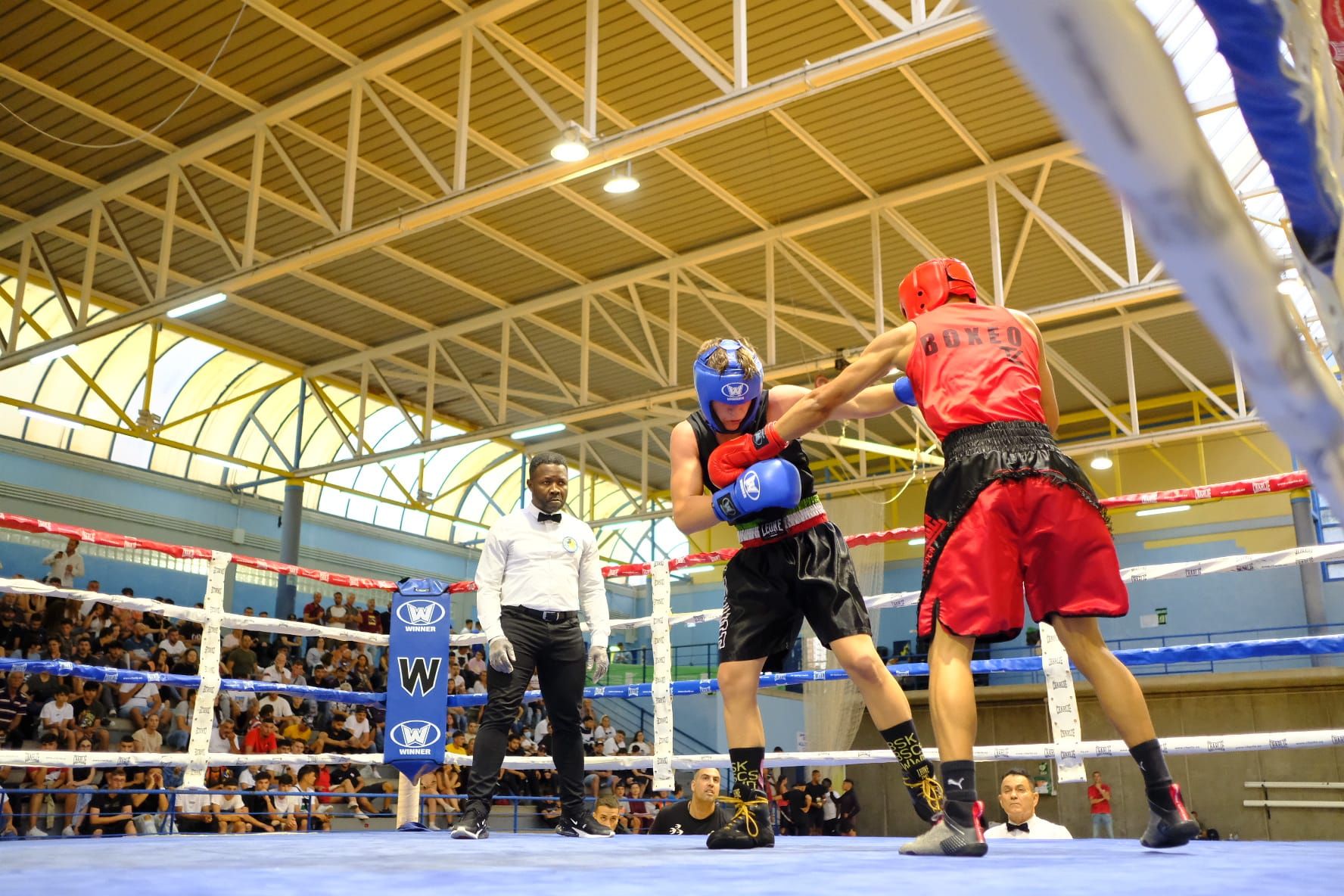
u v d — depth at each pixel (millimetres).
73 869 1663
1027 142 9891
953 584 1987
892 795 16422
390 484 19625
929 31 5934
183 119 9516
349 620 15477
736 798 2498
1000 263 10023
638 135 6961
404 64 8648
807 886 1258
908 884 1271
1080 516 1997
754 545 2578
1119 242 12008
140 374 15672
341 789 11086
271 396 16953
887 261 12430
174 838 3367
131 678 3727
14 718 9664
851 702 16578
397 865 1796
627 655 20828
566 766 3709
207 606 4020
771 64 8883
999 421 2061
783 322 13906
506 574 3762
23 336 14406
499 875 1518
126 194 10617
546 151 10141
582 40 8477
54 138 9719
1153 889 1182
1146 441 12977
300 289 12914
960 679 1981
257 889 1305
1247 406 12617
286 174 10453
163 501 16625
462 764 4516
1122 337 14398
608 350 14531
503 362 13305
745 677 2553
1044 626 3400
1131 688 2072
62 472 15555
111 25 8305
